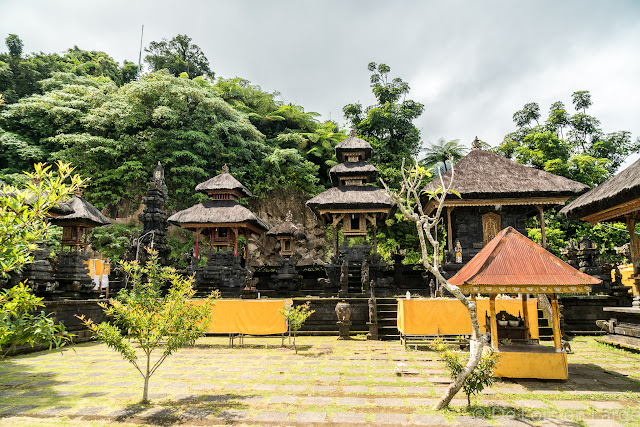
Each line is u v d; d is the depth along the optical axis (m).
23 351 11.77
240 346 12.73
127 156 36.94
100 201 35.19
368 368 9.27
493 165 23.45
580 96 40.56
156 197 24.22
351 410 6.19
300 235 26.67
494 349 8.16
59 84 39.75
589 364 9.78
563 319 14.12
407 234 36.06
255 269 24.72
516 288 7.85
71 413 6.14
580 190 20.84
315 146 45.16
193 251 25.58
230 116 39.84
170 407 6.41
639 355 11.01
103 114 36.06
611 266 20.28
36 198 5.03
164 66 51.69
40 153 33.59
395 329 14.43
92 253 23.97
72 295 15.82
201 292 20.25
